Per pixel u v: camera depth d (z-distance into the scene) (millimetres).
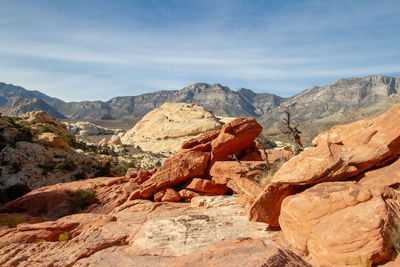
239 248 5914
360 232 7301
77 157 48625
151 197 21531
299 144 17859
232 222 12367
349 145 10227
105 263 9555
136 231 12477
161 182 21281
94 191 23906
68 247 11383
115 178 28125
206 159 22672
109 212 19797
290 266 5285
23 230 13289
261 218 10438
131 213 17469
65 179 41469
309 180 9680
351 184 8852
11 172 37469
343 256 7230
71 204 21594
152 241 10922
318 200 8742
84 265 9461
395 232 7133
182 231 11555
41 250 11180
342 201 8352
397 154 9672
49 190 23859
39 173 39406
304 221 8695
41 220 16766
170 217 13859
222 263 5340
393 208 7797
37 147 45875
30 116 68188
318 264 7809
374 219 7375
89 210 21172
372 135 10016
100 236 12289
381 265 6867
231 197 17703
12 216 16781
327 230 7914
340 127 11289
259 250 5758
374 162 9539
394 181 8781
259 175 17141
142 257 9875
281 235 10188
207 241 10562
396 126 9750
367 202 7973
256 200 10539
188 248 10141
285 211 9641
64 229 13438
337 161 9570
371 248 6945
